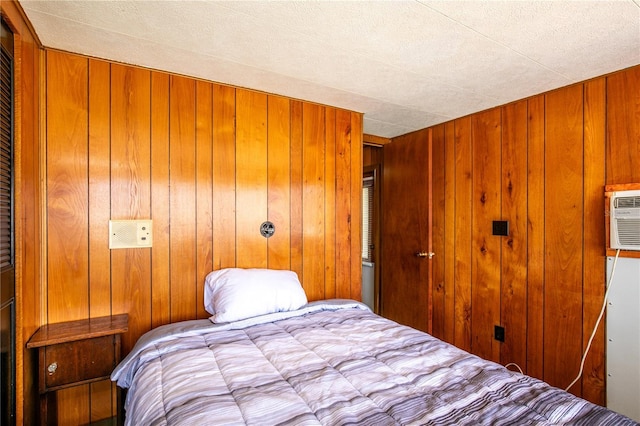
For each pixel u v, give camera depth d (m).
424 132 2.81
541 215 2.18
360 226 2.66
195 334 1.58
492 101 2.37
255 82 2.08
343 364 1.28
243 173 2.16
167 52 1.71
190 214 1.99
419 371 1.25
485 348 2.50
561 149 2.08
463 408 1.01
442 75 1.94
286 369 1.24
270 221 2.25
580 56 1.69
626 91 1.80
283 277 2.04
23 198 1.37
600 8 1.28
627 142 1.79
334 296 2.52
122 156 1.82
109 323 1.66
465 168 2.68
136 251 1.84
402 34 1.51
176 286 1.95
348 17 1.38
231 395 1.06
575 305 2.00
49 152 1.65
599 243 1.90
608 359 1.85
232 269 2.01
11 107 1.27
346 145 2.58
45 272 1.63
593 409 1.00
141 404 1.06
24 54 1.39
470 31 1.47
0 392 1.17
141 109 1.87
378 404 1.02
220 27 1.47
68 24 1.45
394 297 3.12
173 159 1.95
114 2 1.29
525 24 1.41
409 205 2.96
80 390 1.71
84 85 1.73
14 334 1.28
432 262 2.91
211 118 2.06
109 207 1.78
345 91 2.21
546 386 1.15
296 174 2.36
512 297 2.34
